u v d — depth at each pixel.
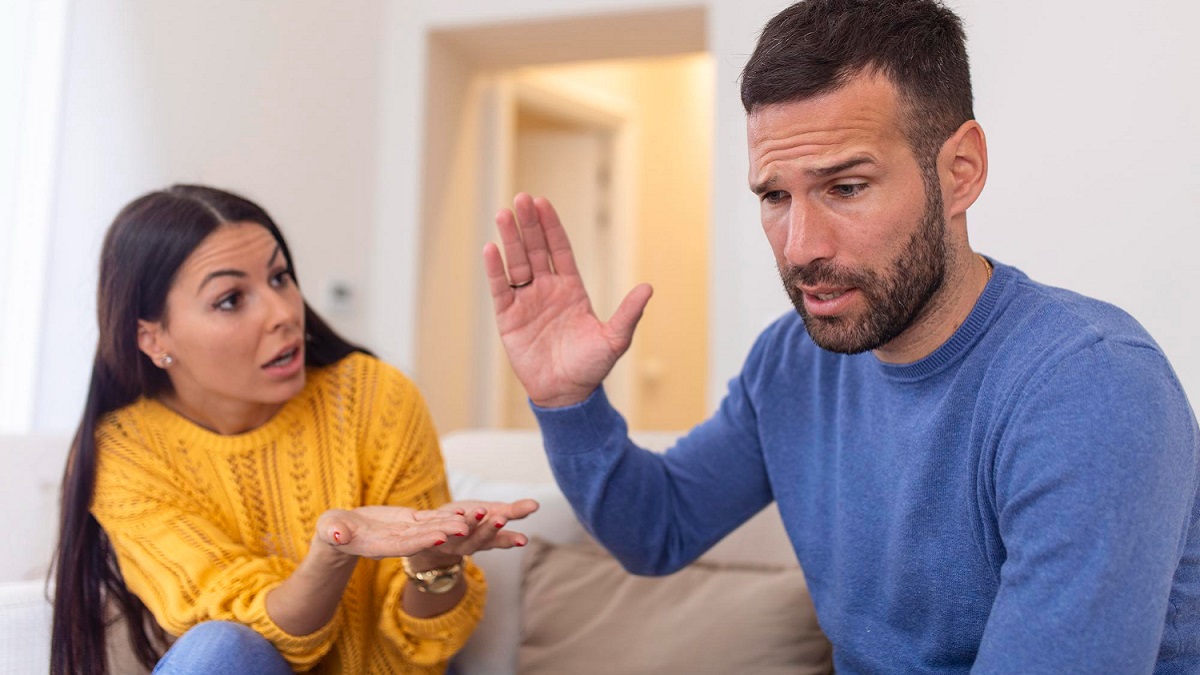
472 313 3.76
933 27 0.98
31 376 2.66
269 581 1.29
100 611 1.40
